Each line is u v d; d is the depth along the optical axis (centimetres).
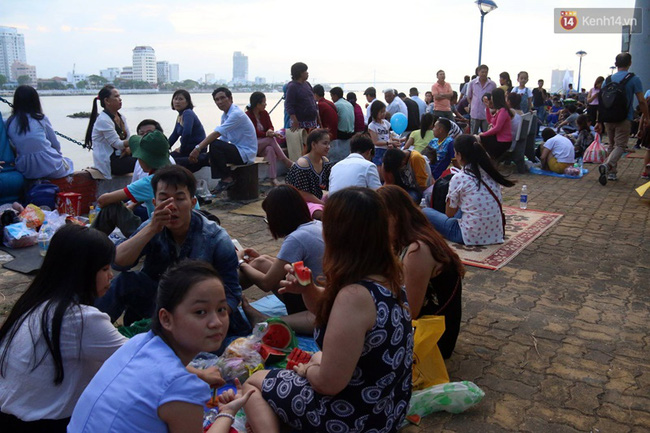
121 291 341
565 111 1848
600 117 950
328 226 222
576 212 755
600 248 597
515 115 1019
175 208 317
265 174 951
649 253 580
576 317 427
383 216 219
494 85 1220
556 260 557
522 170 1064
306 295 269
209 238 338
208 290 190
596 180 996
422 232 322
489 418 301
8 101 661
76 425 185
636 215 740
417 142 930
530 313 434
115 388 182
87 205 707
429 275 320
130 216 440
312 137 585
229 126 763
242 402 221
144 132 623
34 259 527
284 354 330
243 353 321
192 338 191
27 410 220
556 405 313
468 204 591
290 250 352
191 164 770
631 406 312
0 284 477
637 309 441
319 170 595
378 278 223
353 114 1104
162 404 176
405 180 655
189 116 778
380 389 225
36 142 644
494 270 525
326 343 213
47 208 639
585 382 337
